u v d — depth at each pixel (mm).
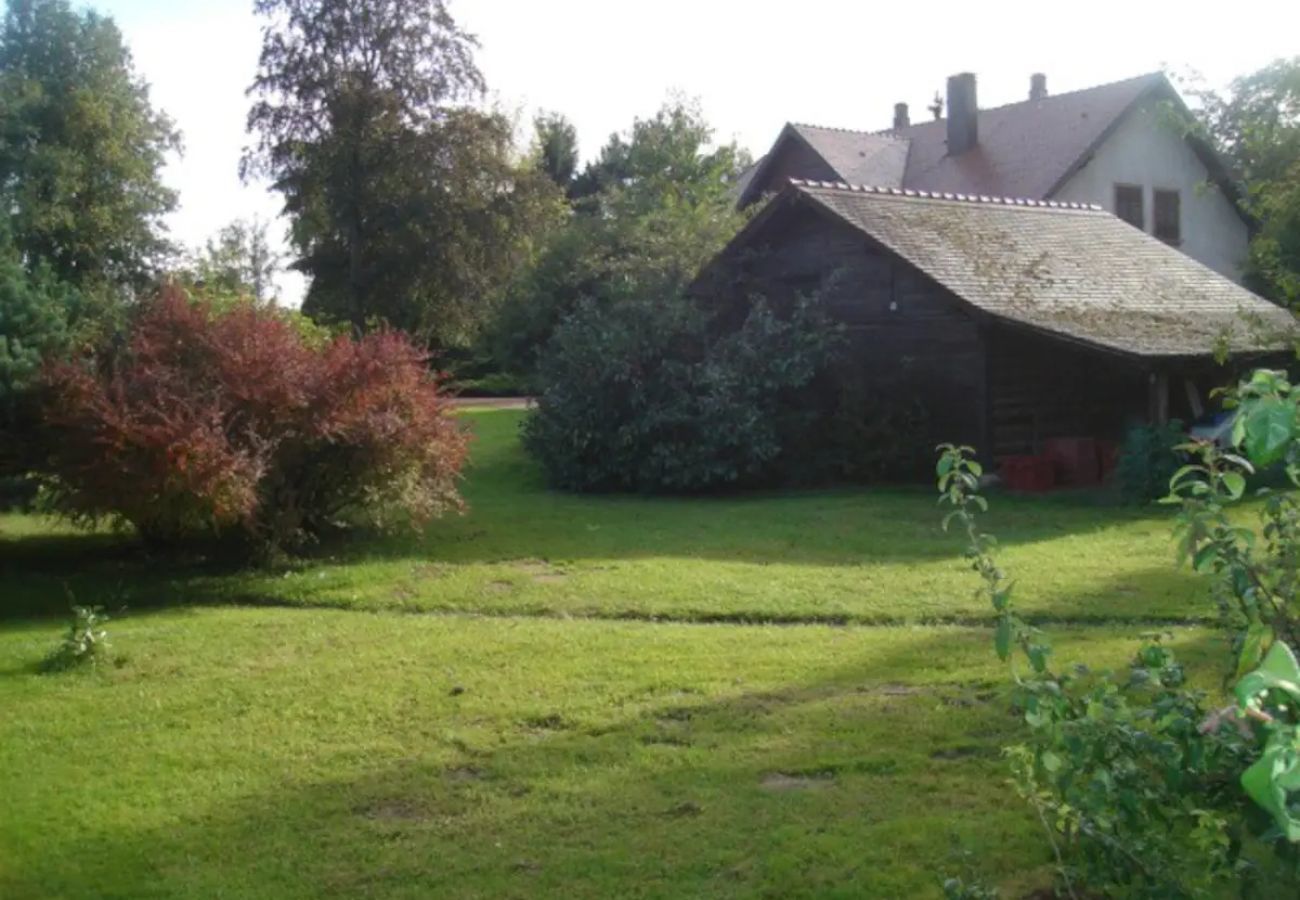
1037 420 21688
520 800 6684
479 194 43312
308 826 6457
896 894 5391
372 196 42625
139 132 39281
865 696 8352
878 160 40812
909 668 9031
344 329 18953
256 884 5781
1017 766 4473
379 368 15148
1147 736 3838
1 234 17203
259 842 6266
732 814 6340
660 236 31844
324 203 42906
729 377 21594
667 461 21344
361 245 43094
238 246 44750
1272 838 3428
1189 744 3707
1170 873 3949
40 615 13062
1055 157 36562
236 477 13453
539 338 39156
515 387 47094
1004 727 7496
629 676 9102
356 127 42000
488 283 43062
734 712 8078
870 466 22016
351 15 42000
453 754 7504
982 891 4496
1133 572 12633
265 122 42281
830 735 7512
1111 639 9750
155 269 38188
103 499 13547
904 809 6293
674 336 22469
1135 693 5121
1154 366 18797
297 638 10992
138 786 7145
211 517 13734
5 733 8258
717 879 5621
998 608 4195
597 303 25141
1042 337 20062
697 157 46219
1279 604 4227
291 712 8516
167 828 6496
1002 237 24266
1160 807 3945
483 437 28875
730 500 20641
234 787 7070
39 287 15781
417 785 6977
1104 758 3873
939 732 7453
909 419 21891
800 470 22219
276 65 42219
